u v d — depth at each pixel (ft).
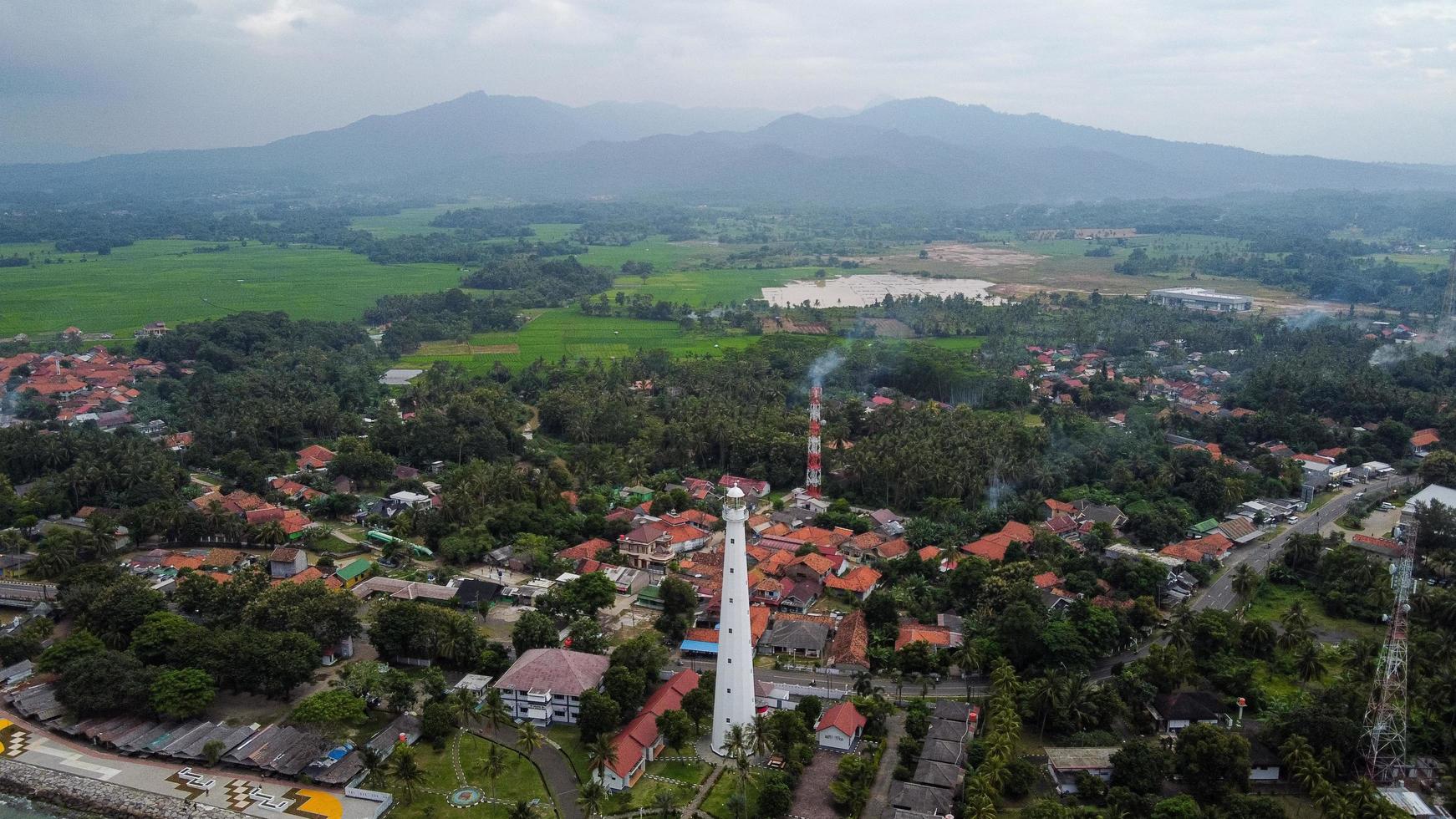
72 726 524.93
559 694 539.70
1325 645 629.51
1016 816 457.68
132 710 531.09
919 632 628.28
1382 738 481.46
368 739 523.29
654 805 463.01
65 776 487.61
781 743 495.00
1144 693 541.75
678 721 504.43
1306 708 502.38
